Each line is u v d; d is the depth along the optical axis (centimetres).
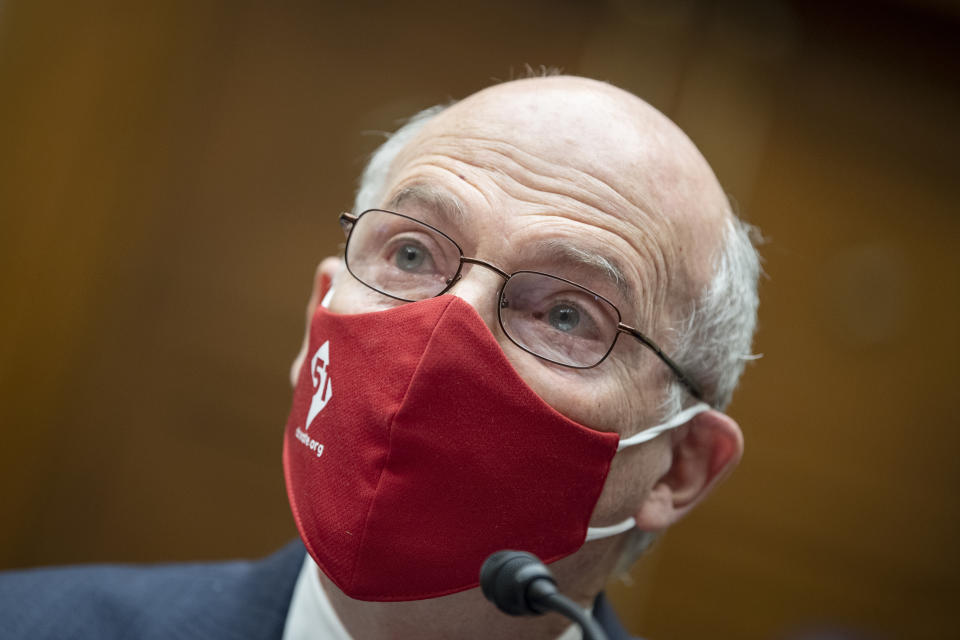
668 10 442
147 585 226
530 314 184
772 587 454
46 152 419
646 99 441
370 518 171
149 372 438
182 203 438
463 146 190
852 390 455
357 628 195
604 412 183
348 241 198
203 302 439
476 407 174
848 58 451
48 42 413
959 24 448
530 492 178
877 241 455
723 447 206
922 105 454
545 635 199
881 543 459
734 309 206
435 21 442
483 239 181
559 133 188
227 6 436
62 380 430
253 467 439
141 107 430
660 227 189
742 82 446
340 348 183
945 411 459
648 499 201
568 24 442
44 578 228
